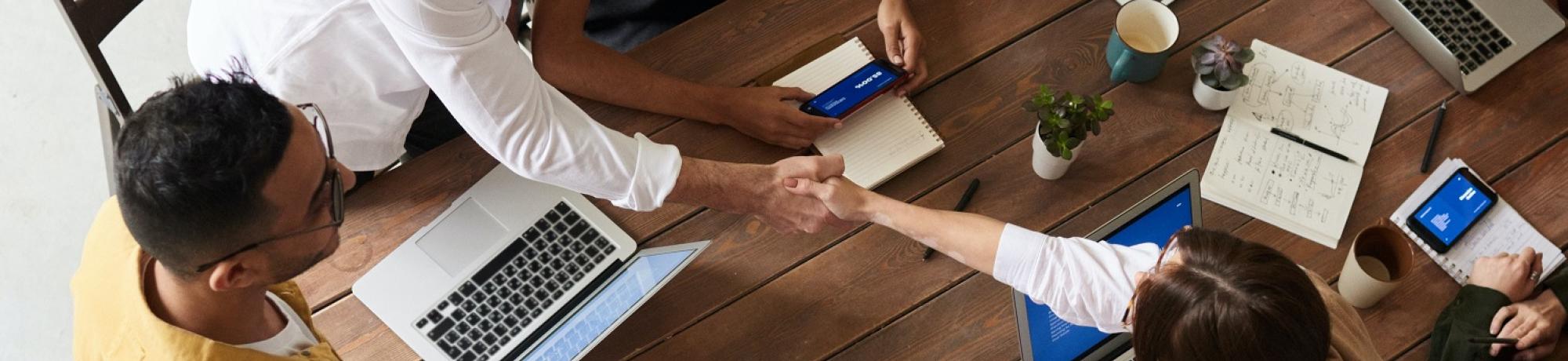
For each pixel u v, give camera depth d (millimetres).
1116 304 1160
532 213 1393
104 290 1006
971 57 1520
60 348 2197
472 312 1350
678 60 1534
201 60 1390
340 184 999
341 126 1425
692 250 1330
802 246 1399
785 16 1562
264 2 1278
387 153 1533
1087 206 1411
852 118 1461
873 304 1361
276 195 878
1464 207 1380
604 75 1470
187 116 822
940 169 1441
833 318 1356
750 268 1389
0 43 2436
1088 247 1190
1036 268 1215
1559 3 1558
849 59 1514
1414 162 1429
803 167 1354
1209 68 1400
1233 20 1535
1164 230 1251
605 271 1362
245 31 1305
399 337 1345
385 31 1312
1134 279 1137
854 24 1556
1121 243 1229
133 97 2396
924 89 1502
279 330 1111
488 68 1130
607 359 1346
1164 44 1464
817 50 1525
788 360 1338
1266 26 1529
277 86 1334
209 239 858
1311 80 1483
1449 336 1278
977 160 1446
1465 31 1474
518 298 1350
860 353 1338
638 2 1837
